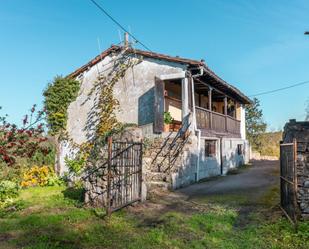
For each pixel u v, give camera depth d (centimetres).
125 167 1009
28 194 1209
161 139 1614
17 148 1034
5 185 1155
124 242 659
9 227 750
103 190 968
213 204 1019
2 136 991
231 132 2392
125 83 1802
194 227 752
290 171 800
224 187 1384
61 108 1884
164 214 891
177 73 1650
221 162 2034
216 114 2062
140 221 825
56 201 1048
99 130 1781
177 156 1498
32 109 1029
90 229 740
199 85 1941
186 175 1507
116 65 1842
